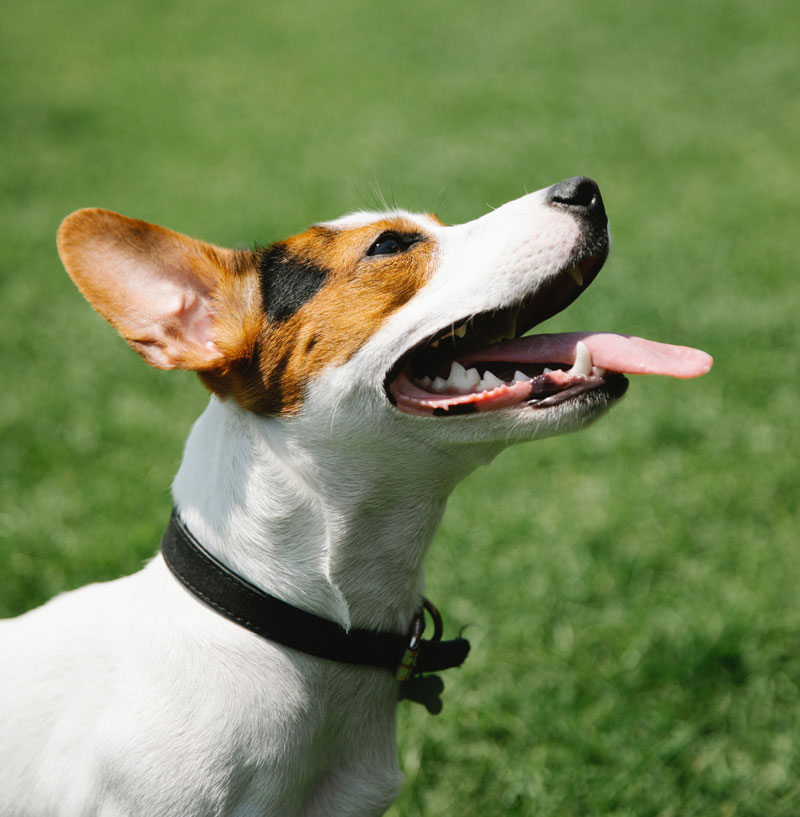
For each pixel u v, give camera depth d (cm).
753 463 129
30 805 83
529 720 103
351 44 450
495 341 88
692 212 233
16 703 83
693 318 172
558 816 98
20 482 130
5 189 274
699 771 100
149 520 124
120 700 82
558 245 85
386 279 85
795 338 163
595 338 86
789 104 325
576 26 450
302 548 83
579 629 111
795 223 224
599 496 126
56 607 87
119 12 533
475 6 504
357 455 83
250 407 84
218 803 81
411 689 88
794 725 102
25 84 398
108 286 84
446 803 99
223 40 470
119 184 279
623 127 308
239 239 229
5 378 160
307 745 83
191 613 82
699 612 111
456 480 85
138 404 151
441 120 330
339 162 289
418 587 87
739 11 452
